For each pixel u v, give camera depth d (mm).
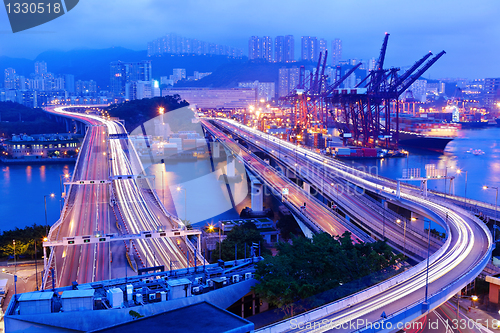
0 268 121750
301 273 84750
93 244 130000
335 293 78688
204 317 48344
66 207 168250
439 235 154125
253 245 131625
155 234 115250
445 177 174250
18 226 183000
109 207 172625
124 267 111500
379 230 137125
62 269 111000
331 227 138875
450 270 88250
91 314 66250
